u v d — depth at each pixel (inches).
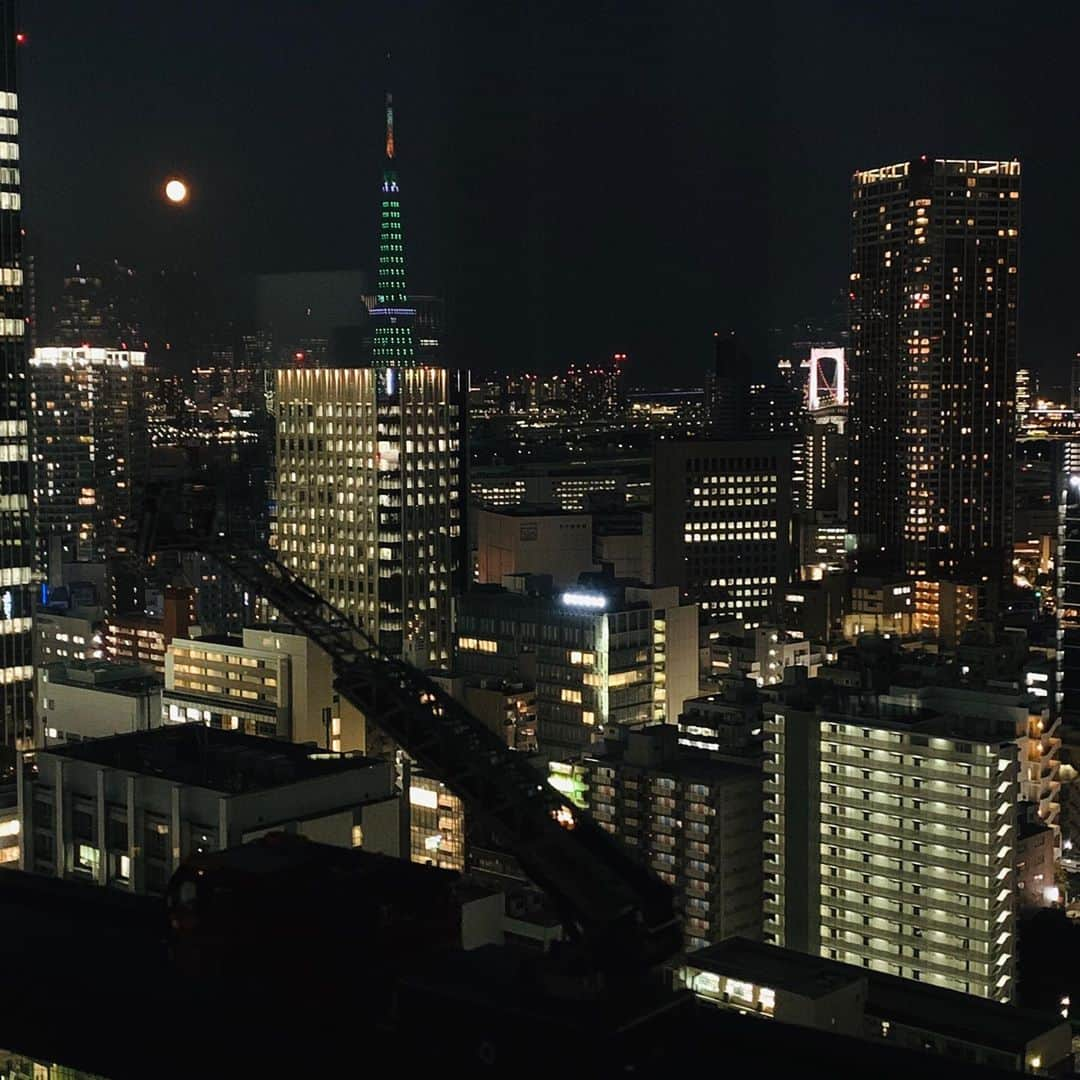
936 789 6082.7
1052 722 7372.1
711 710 7652.6
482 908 3607.3
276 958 1418.6
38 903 1676.9
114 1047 1360.7
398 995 1252.5
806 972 4355.3
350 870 1550.2
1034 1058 4047.7
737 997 4333.2
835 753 6328.7
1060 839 7194.9
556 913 1325.0
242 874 1507.1
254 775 4653.1
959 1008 4338.1
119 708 7278.5
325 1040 1304.1
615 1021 1192.8
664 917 1314.0
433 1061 1224.8
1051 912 6378.0
